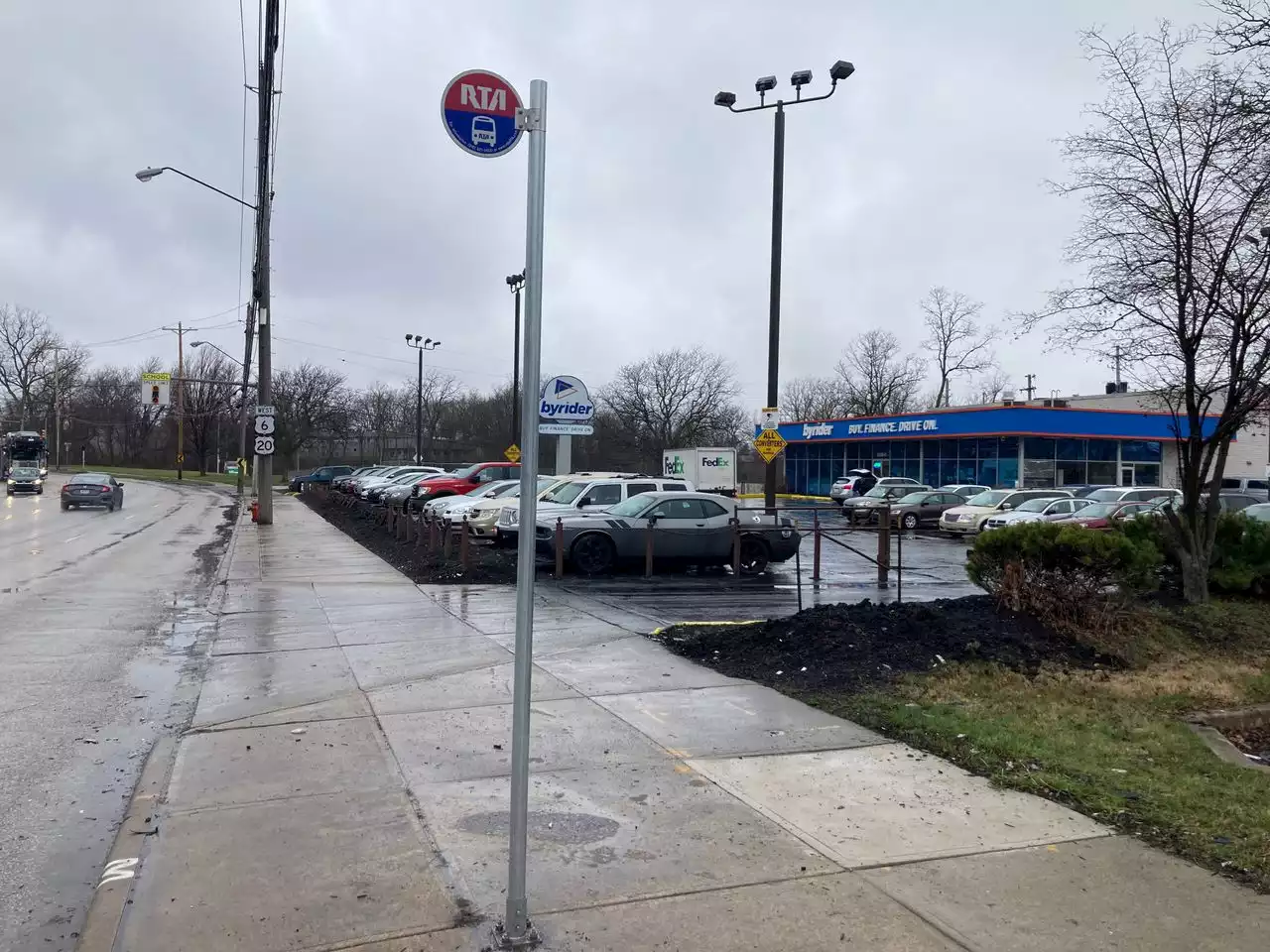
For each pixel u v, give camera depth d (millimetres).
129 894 3748
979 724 6082
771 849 4180
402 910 3605
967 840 4285
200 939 3395
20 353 100250
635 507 16312
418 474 37875
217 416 87812
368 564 16953
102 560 18266
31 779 5453
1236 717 6602
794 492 56812
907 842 4262
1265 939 3387
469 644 9250
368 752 5688
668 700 6910
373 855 4125
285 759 5559
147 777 5297
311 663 8383
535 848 4191
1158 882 3852
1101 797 4797
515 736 3367
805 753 5621
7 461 66375
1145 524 11250
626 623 10539
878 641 8180
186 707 7031
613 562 15984
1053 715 6391
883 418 48188
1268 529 11141
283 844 4254
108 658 8859
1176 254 9992
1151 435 43781
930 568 18281
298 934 3428
